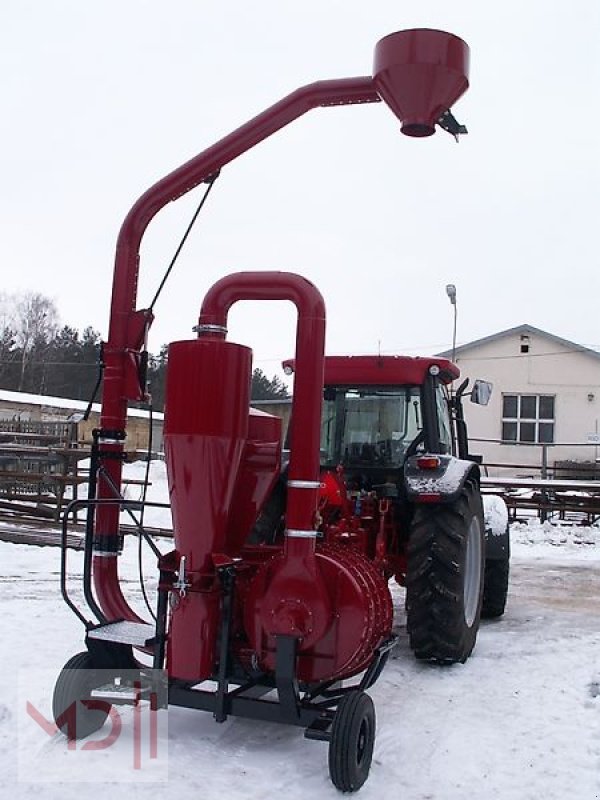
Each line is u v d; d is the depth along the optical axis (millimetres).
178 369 3689
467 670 5227
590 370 21906
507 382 22203
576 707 4523
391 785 3500
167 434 3707
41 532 10891
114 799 3184
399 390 6133
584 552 12281
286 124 4285
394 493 5961
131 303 4285
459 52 3895
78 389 60094
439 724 4238
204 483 3654
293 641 3596
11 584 7637
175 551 3793
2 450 13188
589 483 14836
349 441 6184
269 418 4094
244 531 3988
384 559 5523
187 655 3668
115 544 4156
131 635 3777
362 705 3445
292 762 3637
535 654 5695
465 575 5336
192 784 3350
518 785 3525
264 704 3650
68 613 6262
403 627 6488
